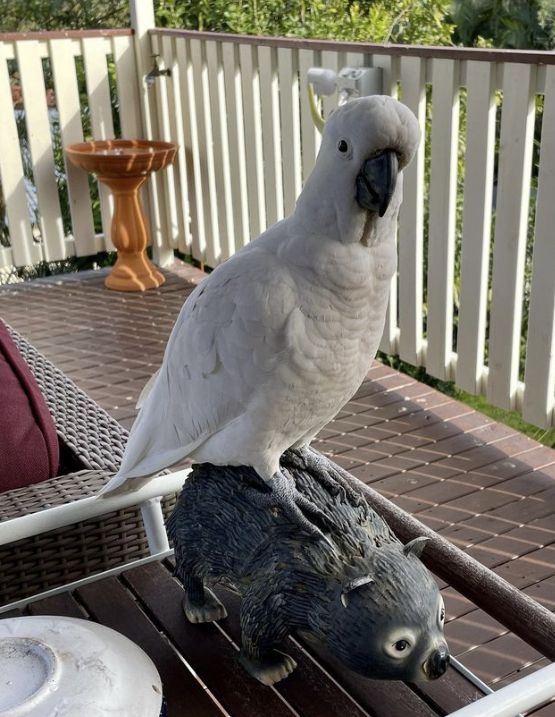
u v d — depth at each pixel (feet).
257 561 4.08
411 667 3.76
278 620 4.04
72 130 15.12
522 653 6.60
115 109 19.16
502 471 9.14
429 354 11.12
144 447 4.55
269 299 3.79
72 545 5.45
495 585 4.25
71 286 15.12
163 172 15.76
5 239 18.90
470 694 4.14
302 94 11.99
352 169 3.55
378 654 3.71
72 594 5.01
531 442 9.72
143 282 14.83
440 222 10.35
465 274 10.21
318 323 3.86
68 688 3.36
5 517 4.92
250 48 12.71
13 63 19.84
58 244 15.71
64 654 3.55
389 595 3.74
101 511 4.99
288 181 12.89
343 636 3.77
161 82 15.24
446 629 6.86
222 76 13.69
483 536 8.03
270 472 4.15
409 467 9.26
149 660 3.77
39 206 15.30
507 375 10.04
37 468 5.42
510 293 9.67
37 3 22.54
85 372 11.65
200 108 14.42
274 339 3.84
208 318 3.99
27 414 5.48
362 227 3.74
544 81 8.59
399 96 11.65
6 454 5.32
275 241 3.92
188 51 14.30
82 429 6.18
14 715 3.22
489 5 19.99
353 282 3.82
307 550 3.95
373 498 4.96
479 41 19.29
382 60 10.57
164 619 4.77
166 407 4.37
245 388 3.99
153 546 5.37
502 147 9.20
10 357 5.78
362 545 3.96
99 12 22.62
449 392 16.42
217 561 4.34
